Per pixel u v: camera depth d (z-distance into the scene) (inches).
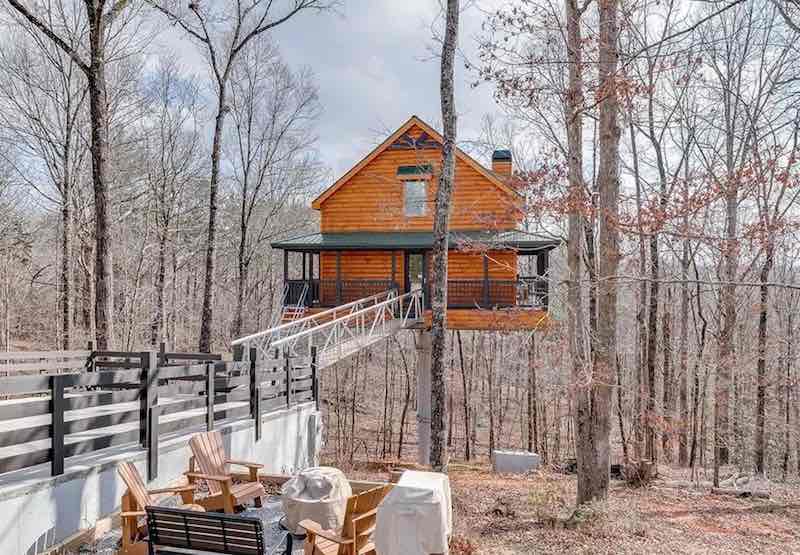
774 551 364.2
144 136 1084.5
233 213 1443.2
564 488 515.5
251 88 1030.4
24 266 1172.5
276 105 1054.4
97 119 511.8
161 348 514.6
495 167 822.5
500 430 1058.7
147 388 292.8
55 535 232.8
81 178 935.0
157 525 206.5
